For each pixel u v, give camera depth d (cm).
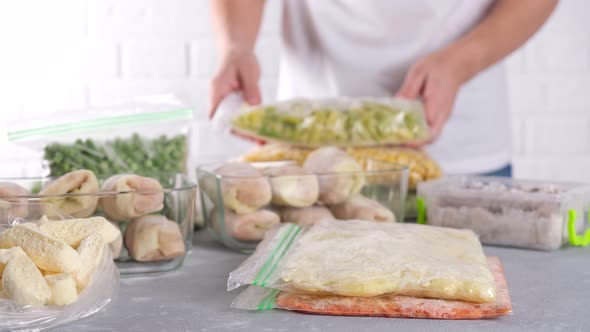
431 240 67
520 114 196
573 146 197
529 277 70
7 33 181
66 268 54
